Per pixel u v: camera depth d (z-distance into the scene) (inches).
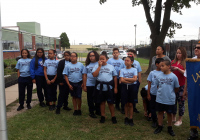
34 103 240.2
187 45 547.5
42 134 148.5
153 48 451.8
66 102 212.7
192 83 137.3
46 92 225.9
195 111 136.5
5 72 400.5
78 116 191.8
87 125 168.2
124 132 153.9
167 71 147.0
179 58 167.5
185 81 150.6
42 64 214.8
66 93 208.8
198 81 133.0
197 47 142.6
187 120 181.0
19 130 155.8
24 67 208.7
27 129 157.9
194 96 136.3
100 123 173.0
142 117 191.2
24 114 195.2
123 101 167.8
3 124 90.2
